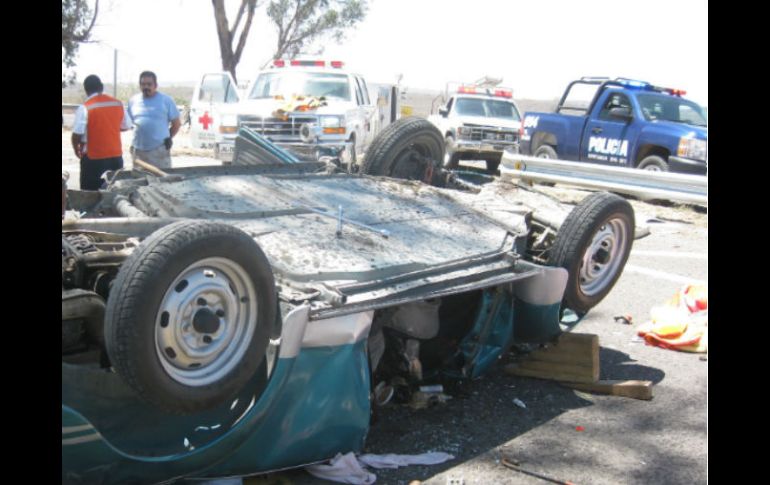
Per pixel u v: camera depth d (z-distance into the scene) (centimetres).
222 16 2570
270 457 333
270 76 1473
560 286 476
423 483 360
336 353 342
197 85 1691
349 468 356
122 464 293
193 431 322
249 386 336
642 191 1229
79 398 291
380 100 1603
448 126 1806
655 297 731
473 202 543
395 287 372
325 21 2873
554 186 1504
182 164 1612
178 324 295
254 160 611
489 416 445
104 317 294
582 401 477
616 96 1408
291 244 388
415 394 447
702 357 567
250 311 317
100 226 371
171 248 286
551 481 370
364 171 601
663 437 426
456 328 480
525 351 546
